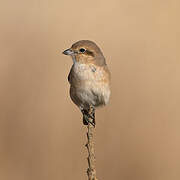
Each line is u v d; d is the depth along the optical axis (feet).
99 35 51.31
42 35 50.11
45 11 53.62
